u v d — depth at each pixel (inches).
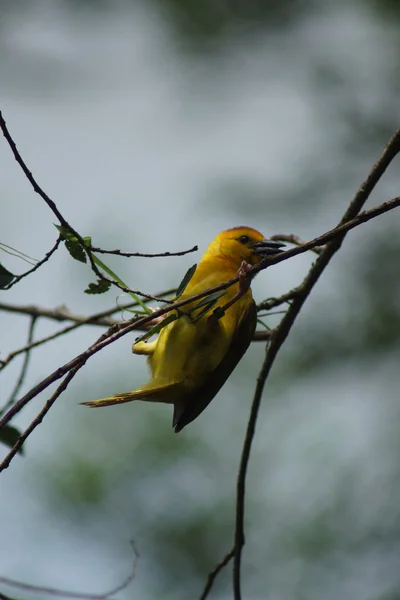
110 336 231.0
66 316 367.6
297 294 303.7
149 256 228.8
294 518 496.4
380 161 283.0
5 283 245.3
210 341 287.9
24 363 310.7
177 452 487.8
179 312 245.6
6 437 299.0
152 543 467.8
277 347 304.2
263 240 332.2
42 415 223.0
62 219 228.1
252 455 515.2
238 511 297.0
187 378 288.2
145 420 491.2
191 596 458.6
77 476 475.8
